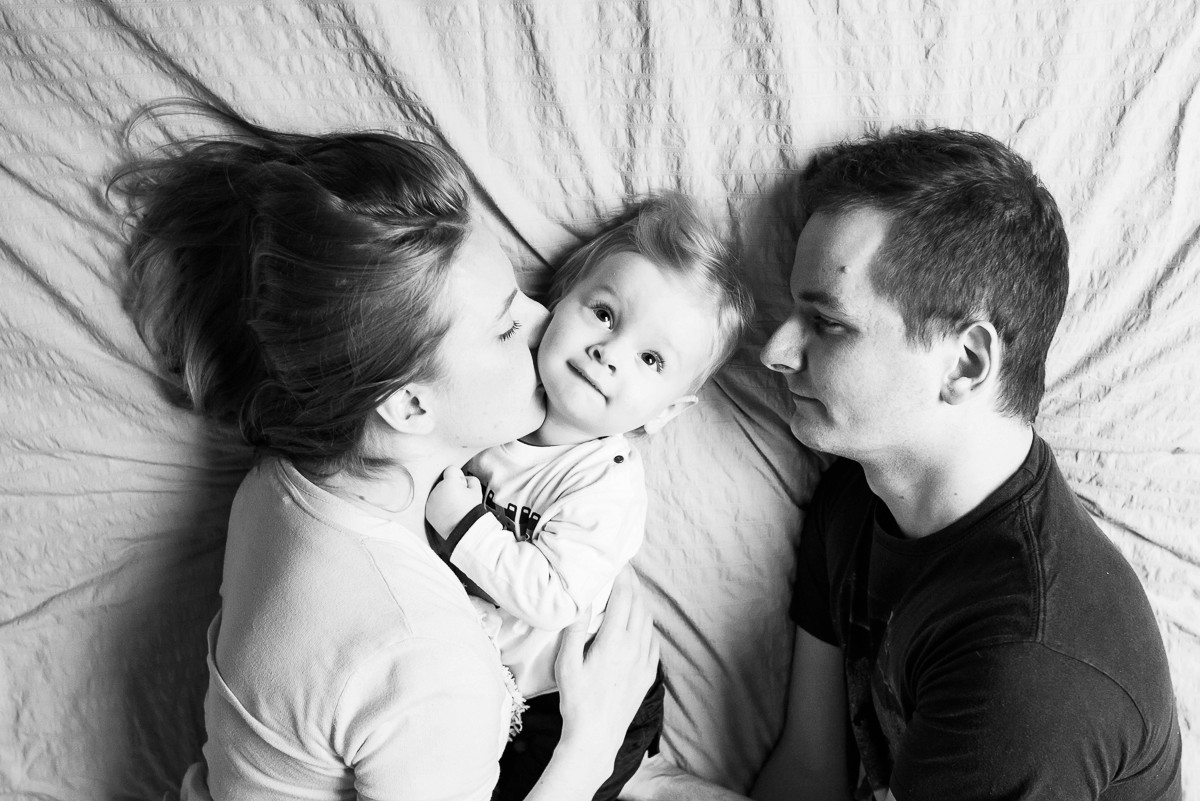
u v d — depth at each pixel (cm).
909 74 100
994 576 92
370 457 84
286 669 78
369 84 98
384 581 79
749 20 97
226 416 104
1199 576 115
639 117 101
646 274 94
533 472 102
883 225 88
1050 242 91
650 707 115
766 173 103
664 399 98
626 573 111
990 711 86
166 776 124
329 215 74
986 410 93
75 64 98
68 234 102
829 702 126
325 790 83
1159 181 103
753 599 123
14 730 120
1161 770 95
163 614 118
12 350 107
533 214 104
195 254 94
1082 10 97
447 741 78
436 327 77
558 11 97
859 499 113
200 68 97
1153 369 109
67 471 111
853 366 92
